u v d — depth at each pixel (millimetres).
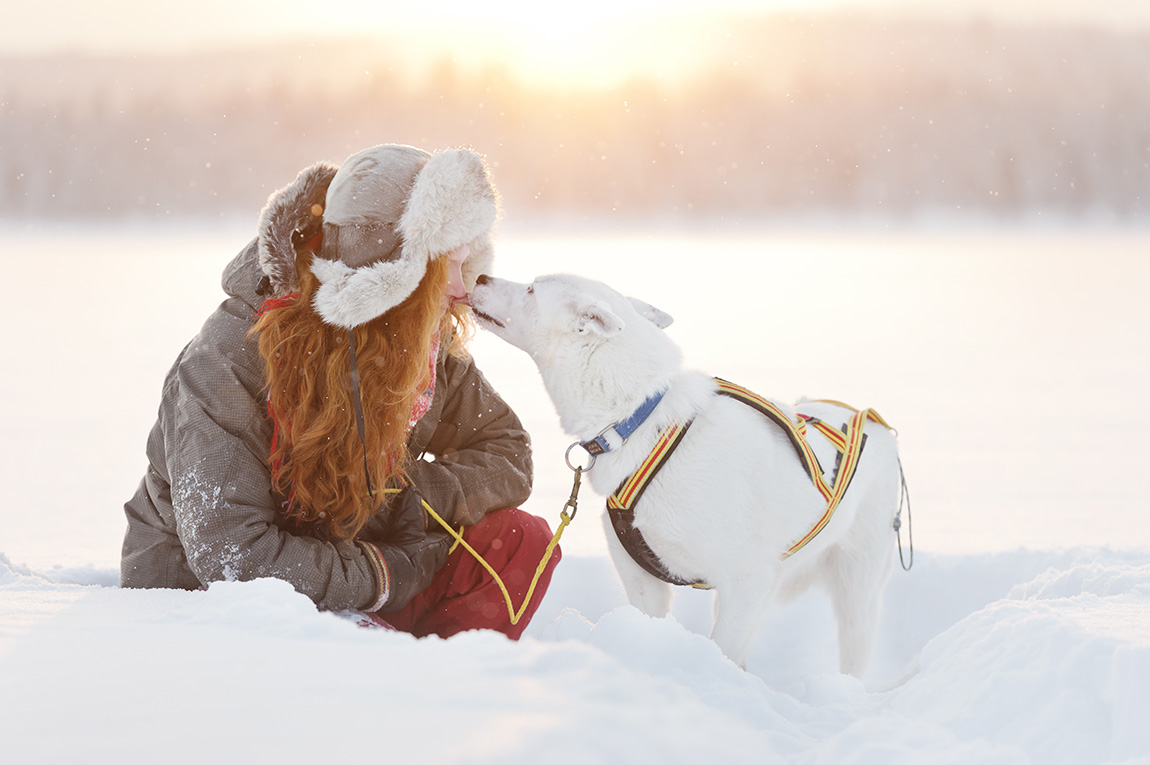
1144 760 1729
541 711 1530
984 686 2080
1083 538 4590
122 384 9250
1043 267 24125
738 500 2980
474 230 2721
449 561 3080
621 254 26375
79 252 29656
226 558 2584
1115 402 8648
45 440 7012
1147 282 20281
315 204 2744
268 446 2723
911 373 9867
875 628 3652
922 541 4543
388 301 2602
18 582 2746
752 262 24781
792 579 3688
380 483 2768
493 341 11891
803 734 1996
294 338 2643
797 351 11031
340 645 1920
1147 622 2242
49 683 1640
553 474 5949
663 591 3295
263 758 1323
